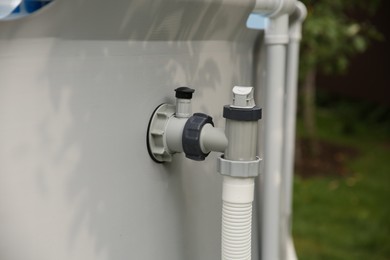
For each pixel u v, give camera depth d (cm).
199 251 155
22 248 101
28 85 99
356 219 449
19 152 99
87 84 111
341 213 462
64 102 106
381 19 745
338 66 511
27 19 95
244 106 120
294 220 448
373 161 601
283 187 192
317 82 825
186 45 141
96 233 117
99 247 118
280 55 164
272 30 163
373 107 786
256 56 179
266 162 169
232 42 163
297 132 672
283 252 192
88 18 106
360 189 516
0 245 99
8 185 97
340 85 813
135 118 125
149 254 134
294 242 409
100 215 118
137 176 128
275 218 171
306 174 554
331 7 486
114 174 121
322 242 409
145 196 131
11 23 93
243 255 129
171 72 136
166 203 139
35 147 101
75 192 111
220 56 157
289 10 161
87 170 113
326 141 664
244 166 122
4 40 94
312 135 621
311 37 441
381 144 671
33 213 102
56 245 108
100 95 115
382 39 730
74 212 111
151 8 119
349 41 533
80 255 114
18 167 99
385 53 764
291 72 187
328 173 559
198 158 127
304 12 182
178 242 145
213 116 156
